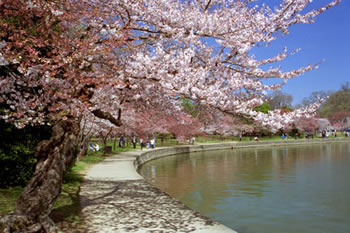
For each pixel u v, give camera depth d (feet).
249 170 71.51
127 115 73.82
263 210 36.24
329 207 37.83
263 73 23.08
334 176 62.75
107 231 19.86
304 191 47.37
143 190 33.55
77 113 19.40
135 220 22.47
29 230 16.31
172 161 90.99
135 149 102.42
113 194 31.35
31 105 21.18
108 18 23.58
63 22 22.94
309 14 22.65
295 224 31.12
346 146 163.22
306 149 143.02
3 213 21.25
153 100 26.13
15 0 20.26
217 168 75.25
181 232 19.90
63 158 18.45
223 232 19.95
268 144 167.63
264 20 23.12
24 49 20.43
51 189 17.28
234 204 39.06
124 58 24.44
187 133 127.24
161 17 21.98
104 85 22.57
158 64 20.43
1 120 28.68
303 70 22.70
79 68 20.86
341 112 286.25
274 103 264.72
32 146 31.14
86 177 42.27
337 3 22.40
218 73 22.99
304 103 278.05
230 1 24.50
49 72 20.04
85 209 25.27
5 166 29.71
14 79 21.61
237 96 22.63
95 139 132.05
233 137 192.75
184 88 19.51
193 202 40.14
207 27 22.16
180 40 22.47
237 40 22.52
